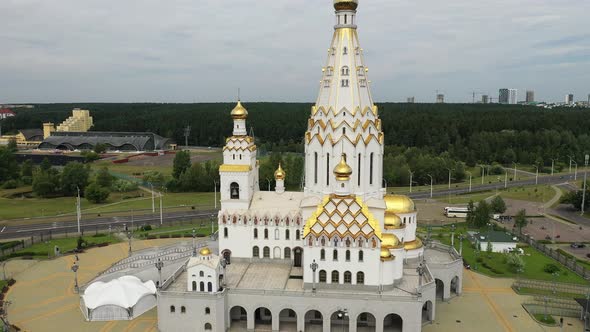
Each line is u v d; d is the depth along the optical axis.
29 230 180.62
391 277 102.75
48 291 122.62
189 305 99.81
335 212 101.88
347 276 103.06
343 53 110.06
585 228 185.38
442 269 116.25
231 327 104.56
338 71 110.31
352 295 98.38
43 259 146.75
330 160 111.25
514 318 107.56
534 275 133.88
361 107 111.12
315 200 113.12
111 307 107.25
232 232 120.69
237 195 122.12
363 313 104.19
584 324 104.19
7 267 139.88
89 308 106.88
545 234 177.00
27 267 140.12
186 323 100.25
